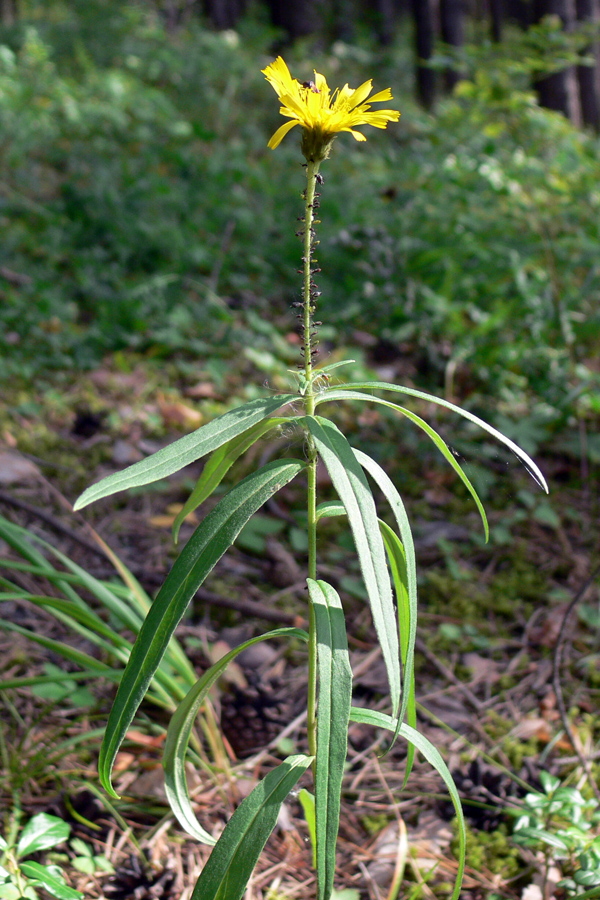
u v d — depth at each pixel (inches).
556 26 204.4
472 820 73.8
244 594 102.2
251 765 76.8
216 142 259.3
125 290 164.1
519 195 183.0
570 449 131.0
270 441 127.5
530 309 151.3
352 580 105.5
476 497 48.6
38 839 57.6
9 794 70.7
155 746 76.9
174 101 302.0
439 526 118.3
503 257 162.2
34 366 145.3
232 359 154.3
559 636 85.6
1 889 55.7
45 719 81.1
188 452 41.4
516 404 142.5
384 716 49.9
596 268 157.6
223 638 94.5
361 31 483.5
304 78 344.2
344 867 68.9
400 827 65.5
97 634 93.7
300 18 432.5
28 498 113.3
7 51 275.0
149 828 70.2
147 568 103.7
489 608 103.6
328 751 40.0
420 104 400.2
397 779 78.6
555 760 80.5
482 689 91.1
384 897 65.6
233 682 86.8
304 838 71.0
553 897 65.8
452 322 148.8
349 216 192.4
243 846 42.8
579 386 135.7
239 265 187.9
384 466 128.3
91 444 128.3
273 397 44.3
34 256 179.9
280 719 80.7
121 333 156.3
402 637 50.4
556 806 70.3
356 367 144.9
